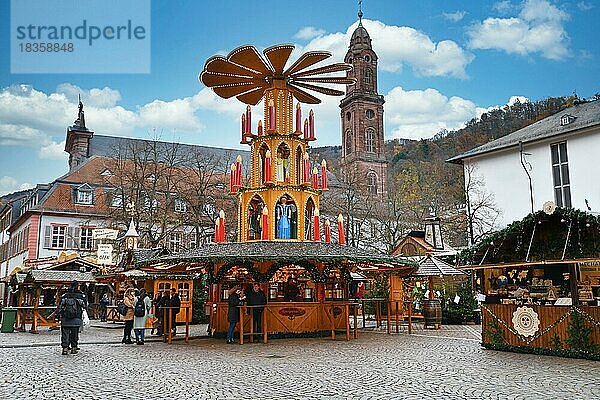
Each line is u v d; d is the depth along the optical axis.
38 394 9.94
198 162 54.84
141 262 20.81
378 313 26.44
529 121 60.72
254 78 23.50
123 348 17.95
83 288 32.66
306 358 14.83
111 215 49.75
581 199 33.50
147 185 52.44
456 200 53.53
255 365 13.50
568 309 15.25
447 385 10.70
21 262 58.19
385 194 69.94
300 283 21.94
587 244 15.23
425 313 25.86
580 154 33.78
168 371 12.59
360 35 98.06
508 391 10.09
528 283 23.45
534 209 35.84
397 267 22.66
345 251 21.20
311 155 62.09
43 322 26.83
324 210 47.50
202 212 54.28
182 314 31.20
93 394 9.92
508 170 37.72
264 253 19.66
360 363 13.79
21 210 67.81
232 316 19.44
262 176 23.09
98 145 72.75
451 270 26.95
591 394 9.81
